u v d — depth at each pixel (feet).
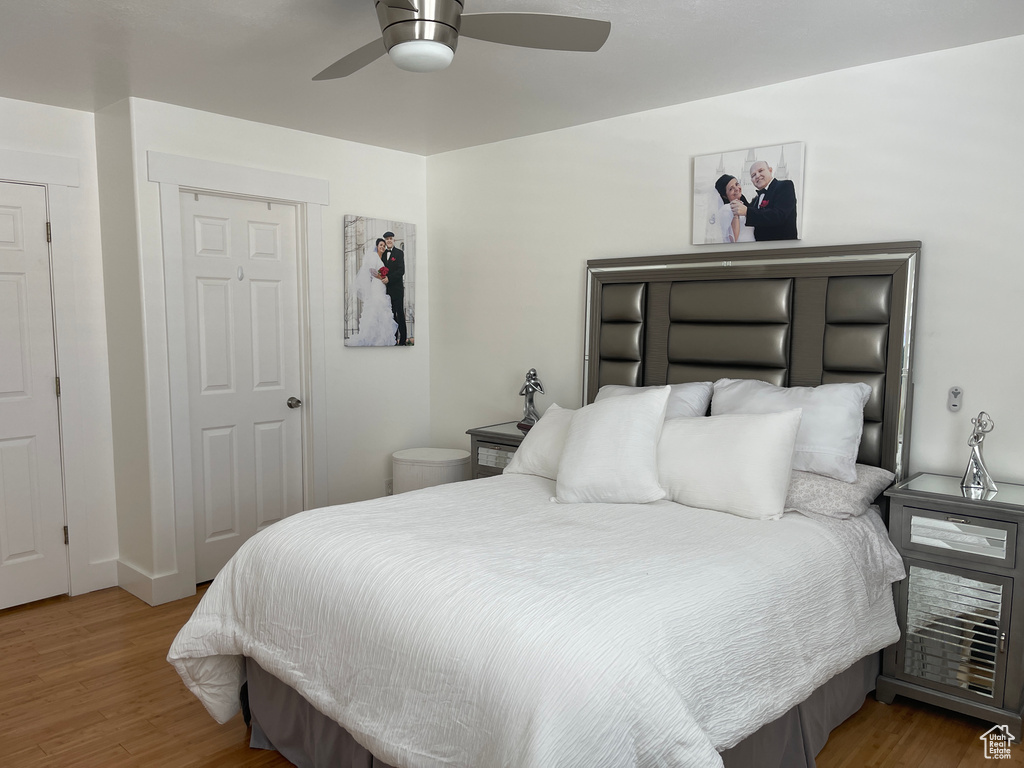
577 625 5.35
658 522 8.02
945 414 9.22
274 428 13.28
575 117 12.08
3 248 10.89
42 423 11.47
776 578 6.71
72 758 7.55
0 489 11.13
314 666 6.66
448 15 6.66
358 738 6.12
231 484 12.71
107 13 7.97
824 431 8.87
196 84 10.32
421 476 13.73
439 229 15.01
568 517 8.29
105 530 12.26
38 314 11.30
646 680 5.04
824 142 9.91
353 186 13.85
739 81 10.21
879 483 8.87
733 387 9.99
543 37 6.83
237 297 12.59
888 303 9.32
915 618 8.39
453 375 14.99
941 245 9.09
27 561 11.48
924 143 9.13
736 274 10.57
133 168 10.90
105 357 12.03
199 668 7.74
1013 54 8.45
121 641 10.27
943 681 8.24
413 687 5.72
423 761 5.54
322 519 7.82
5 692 8.87
